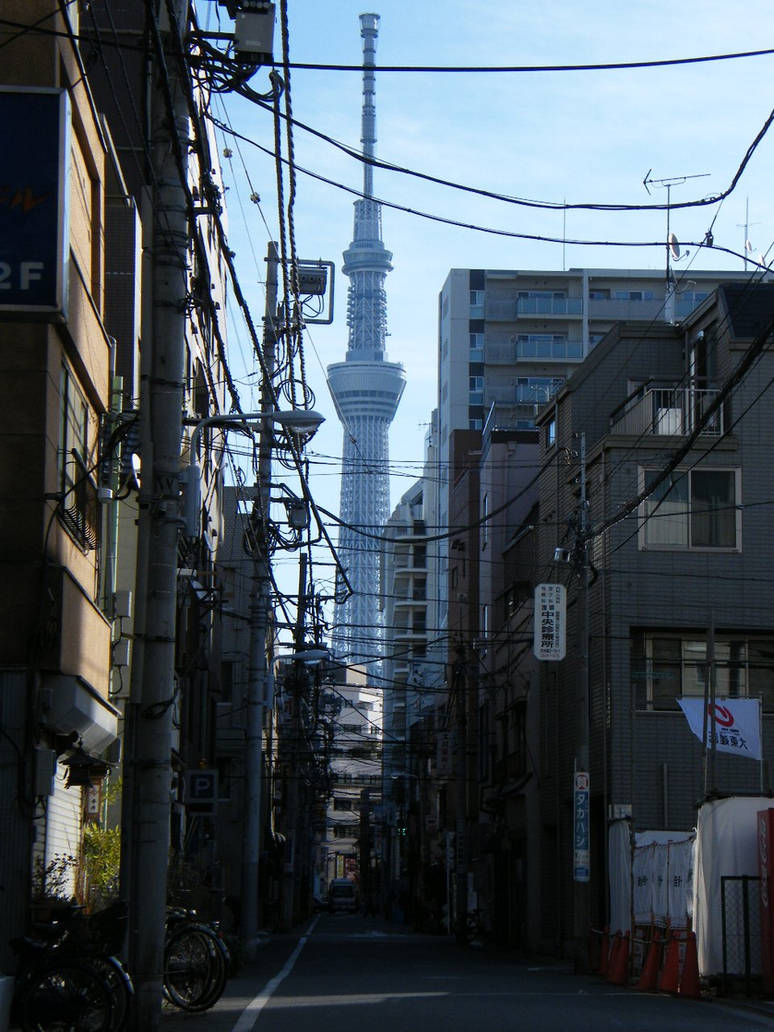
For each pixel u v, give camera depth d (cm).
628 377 3809
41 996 1160
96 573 1939
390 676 12406
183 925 1532
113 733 1872
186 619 3262
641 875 2494
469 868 4619
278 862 6450
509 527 5141
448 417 9494
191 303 1445
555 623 3353
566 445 3822
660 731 3266
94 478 1897
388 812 10556
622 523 3338
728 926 1939
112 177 2486
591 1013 1544
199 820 3644
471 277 9469
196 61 1286
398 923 8106
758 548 3350
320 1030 1330
